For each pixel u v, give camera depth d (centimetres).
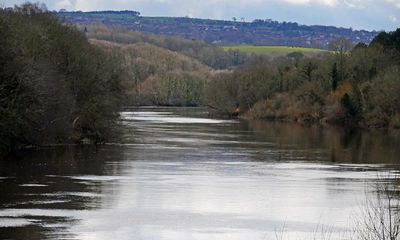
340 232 4862
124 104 13400
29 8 12150
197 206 5747
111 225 4944
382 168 8694
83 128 11300
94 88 11375
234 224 5097
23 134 9531
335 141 13050
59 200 5834
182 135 13538
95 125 11362
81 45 11869
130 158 9144
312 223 5172
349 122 19112
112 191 6362
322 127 17862
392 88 18000
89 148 10300
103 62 11869
